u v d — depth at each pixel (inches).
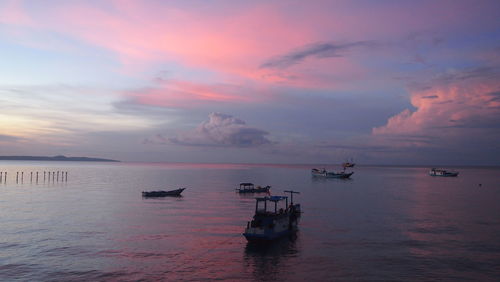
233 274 1242.6
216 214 2511.1
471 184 6171.3
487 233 1884.8
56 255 1434.5
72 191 4165.8
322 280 1189.7
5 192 3959.2
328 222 2188.7
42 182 5639.8
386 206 2994.6
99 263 1341.0
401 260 1397.6
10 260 1366.9
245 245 1617.9
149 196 3668.8
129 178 7175.2
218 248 1566.2
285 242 1673.2
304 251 1524.4
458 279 1199.6
